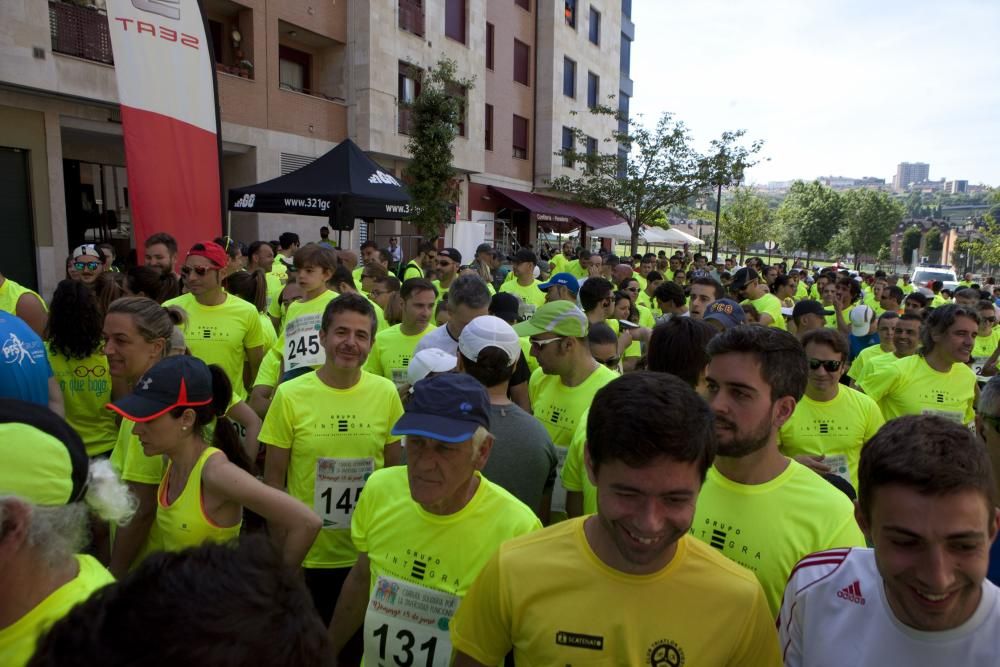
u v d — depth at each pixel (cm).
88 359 387
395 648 215
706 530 214
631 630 155
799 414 338
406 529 222
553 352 356
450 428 199
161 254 586
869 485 144
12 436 142
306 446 315
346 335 313
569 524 170
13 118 1284
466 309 418
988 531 135
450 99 1811
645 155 2672
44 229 1340
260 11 1767
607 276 1182
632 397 149
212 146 746
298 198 1059
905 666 149
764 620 160
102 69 1358
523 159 3052
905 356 488
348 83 2055
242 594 89
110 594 89
